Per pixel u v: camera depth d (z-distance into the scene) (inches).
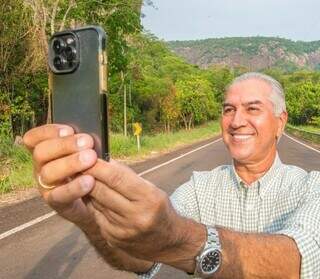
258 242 53.7
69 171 38.7
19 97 755.4
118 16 864.3
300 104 3754.9
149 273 72.4
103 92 43.5
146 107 1823.3
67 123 44.2
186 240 48.0
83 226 48.8
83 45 44.4
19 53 708.7
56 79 45.1
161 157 829.2
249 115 86.6
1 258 223.8
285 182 85.6
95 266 214.1
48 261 220.4
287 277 54.7
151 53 1886.1
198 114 2581.2
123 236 43.4
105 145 42.7
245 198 88.0
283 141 1472.7
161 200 41.9
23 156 554.3
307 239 57.9
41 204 354.3
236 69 4650.6
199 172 97.9
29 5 705.0
